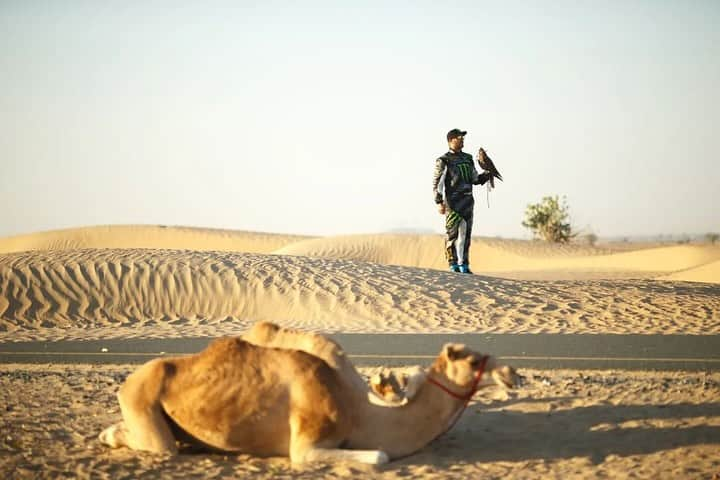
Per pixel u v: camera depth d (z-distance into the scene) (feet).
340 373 27.81
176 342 59.82
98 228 311.68
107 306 77.25
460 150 86.84
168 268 81.71
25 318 74.84
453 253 87.66
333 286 78.54
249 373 27.91
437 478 26.86
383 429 27.84
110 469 28.04
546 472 27.91
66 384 43.21
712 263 150.41
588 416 34.78
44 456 30.17
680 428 32.76
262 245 295.89
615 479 27.14
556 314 69.31
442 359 28.17
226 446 28.25
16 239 309.83
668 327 63.72
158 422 28.81
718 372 43.91
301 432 27.12
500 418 34.91
